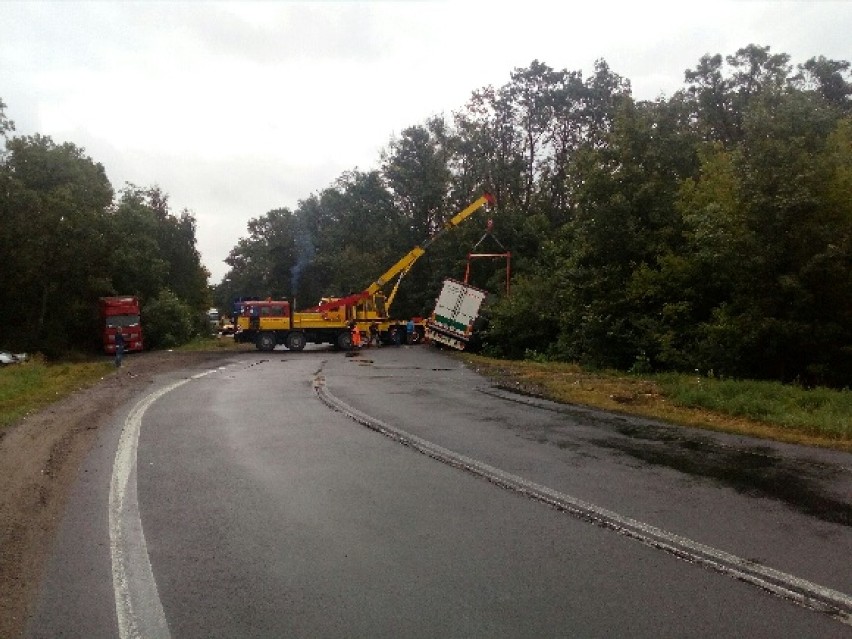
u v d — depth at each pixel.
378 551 6.02
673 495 7.75
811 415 13.20
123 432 12.22
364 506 7.42
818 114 18.95
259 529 6.70
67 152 46.09
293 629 4.57
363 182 85.62
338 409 15.05
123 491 8.17
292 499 7.73
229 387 19.88
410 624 4.60
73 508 7.53
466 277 43.47
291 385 20.36
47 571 5.70
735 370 20.22
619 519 6.86
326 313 41.38
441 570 5.56
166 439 11.51
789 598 4.95
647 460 9.64
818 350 19.44
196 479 8.72
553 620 4.63
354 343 41.75
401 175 61.69
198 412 14.68
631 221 25.08
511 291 37.12
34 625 4.73
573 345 29.08
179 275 69.38
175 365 29.16
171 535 6.56
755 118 19.17
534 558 5.80
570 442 11.05
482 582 5.30
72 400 17.14
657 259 24.41
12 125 38.81
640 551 5.95
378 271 65.00
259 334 40.28
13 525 6.93
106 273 46.81
